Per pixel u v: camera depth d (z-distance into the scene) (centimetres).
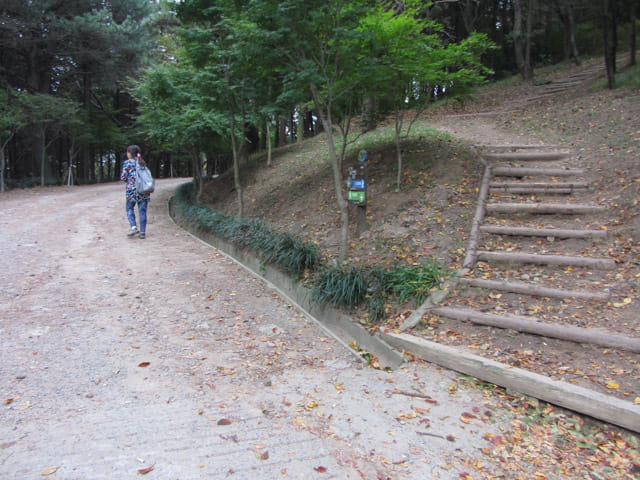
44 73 2277
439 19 1922
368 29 588
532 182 676
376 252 581
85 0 2030
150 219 1085
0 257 634
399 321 429
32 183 2091
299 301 548
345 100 729
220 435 257
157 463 227
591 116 973
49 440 245
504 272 481
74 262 645
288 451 243
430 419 282
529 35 1930
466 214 615
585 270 457
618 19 1403
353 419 282
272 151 1588
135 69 2175
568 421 278
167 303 512
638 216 516
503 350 358
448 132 1101
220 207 1134
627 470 233
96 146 2847
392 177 795
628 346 327
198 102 910
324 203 812
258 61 618
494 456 244
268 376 354
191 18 803
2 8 1773
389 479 221
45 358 355
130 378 333
